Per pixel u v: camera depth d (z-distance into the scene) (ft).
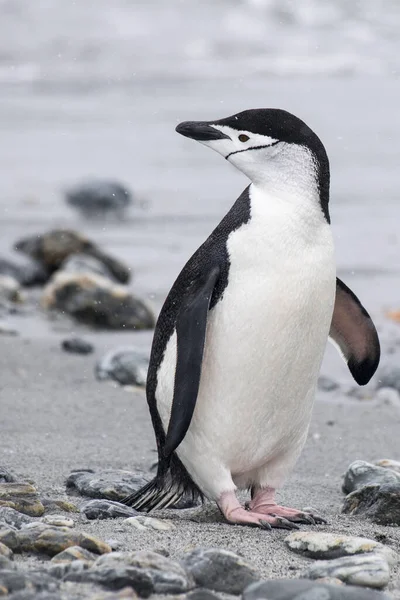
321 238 54.80
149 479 66.33
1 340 116.16
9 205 189.26
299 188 54.49
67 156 230.27
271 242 53.52
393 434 89.71
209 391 55.01
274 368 54.54
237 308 53.72
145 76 345.72
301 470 77.15
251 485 60.29
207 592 40.96
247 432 55.88
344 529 55.98
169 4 447.01
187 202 192.75
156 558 43.55
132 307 129.80
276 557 48.62
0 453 73.41
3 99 301.43
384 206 190.90
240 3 450.30
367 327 62.49
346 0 462.19
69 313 130.41
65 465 71.61
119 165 222.69
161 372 56.90
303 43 411.75
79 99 305.12
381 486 61.77
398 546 53.31
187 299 54.29
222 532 53.11
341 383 110.11
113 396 95.91
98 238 170.40
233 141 55.62
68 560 44.57
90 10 429.79
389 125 268.82
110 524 52.95
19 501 55.21
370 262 157.79
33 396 92.99
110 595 39.22
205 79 345.31
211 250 55.67
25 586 39.99
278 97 311.88
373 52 405.39
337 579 43.68
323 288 54.65
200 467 56.85
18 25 401.90
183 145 245.45
